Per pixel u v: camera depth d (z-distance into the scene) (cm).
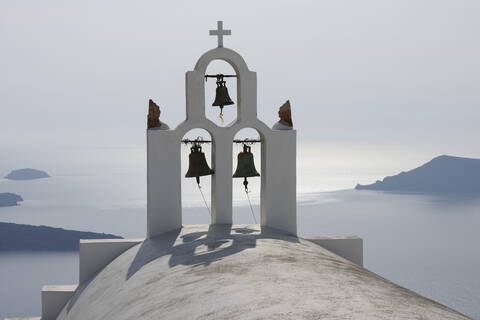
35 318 1622
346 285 784
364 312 620
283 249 1152
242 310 702
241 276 893
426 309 659
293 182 1608
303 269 914
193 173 1579
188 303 830
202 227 1558
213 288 856
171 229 1578
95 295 1304
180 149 1575
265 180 1598
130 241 1600
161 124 1586
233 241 1272
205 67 1567
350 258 1634
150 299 959
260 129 1584
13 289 5928
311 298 701
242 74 1571
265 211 1600
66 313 1439
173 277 1031
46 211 16412
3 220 14838
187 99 1570
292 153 1603
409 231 12875
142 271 1209
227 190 1595
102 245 1594
